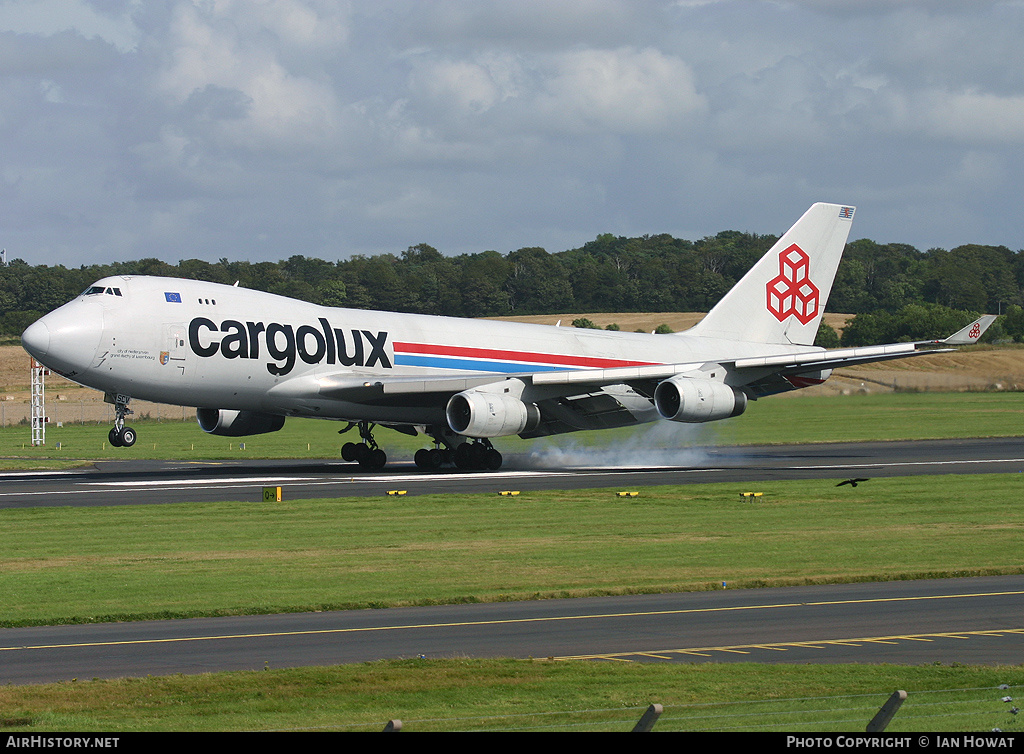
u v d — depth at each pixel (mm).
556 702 42000
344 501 114000
